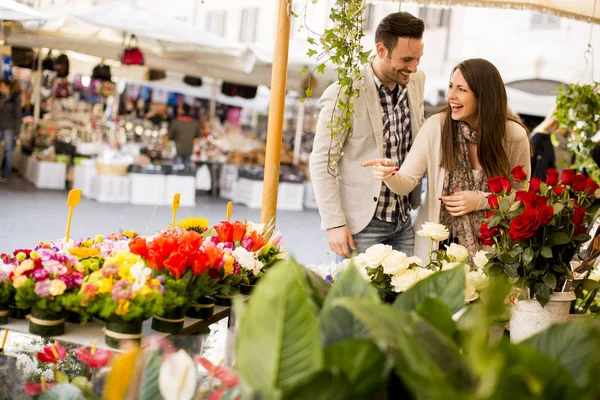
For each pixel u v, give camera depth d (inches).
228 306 98.4
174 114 639.1
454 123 121.2
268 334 33.2
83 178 493.7
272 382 32.7
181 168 500.1
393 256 95.0
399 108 130.3
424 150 121.6
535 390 30.7
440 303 39.7
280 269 33.8
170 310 82.3
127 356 40.4
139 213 426.9
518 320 92.4
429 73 653.3
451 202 117.9
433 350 33.8
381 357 34.7
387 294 95.2
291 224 453.1
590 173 216.4
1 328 77.6
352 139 128.3
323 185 125.8
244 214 485.7
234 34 868.0
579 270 99.0
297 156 638.5
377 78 128.5
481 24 615.8
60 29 353.4
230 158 617.6
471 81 116.6
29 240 295.7
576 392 32.8
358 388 34.4
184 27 381.1
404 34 120.6
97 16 347.6
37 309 76.4
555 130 260.7
